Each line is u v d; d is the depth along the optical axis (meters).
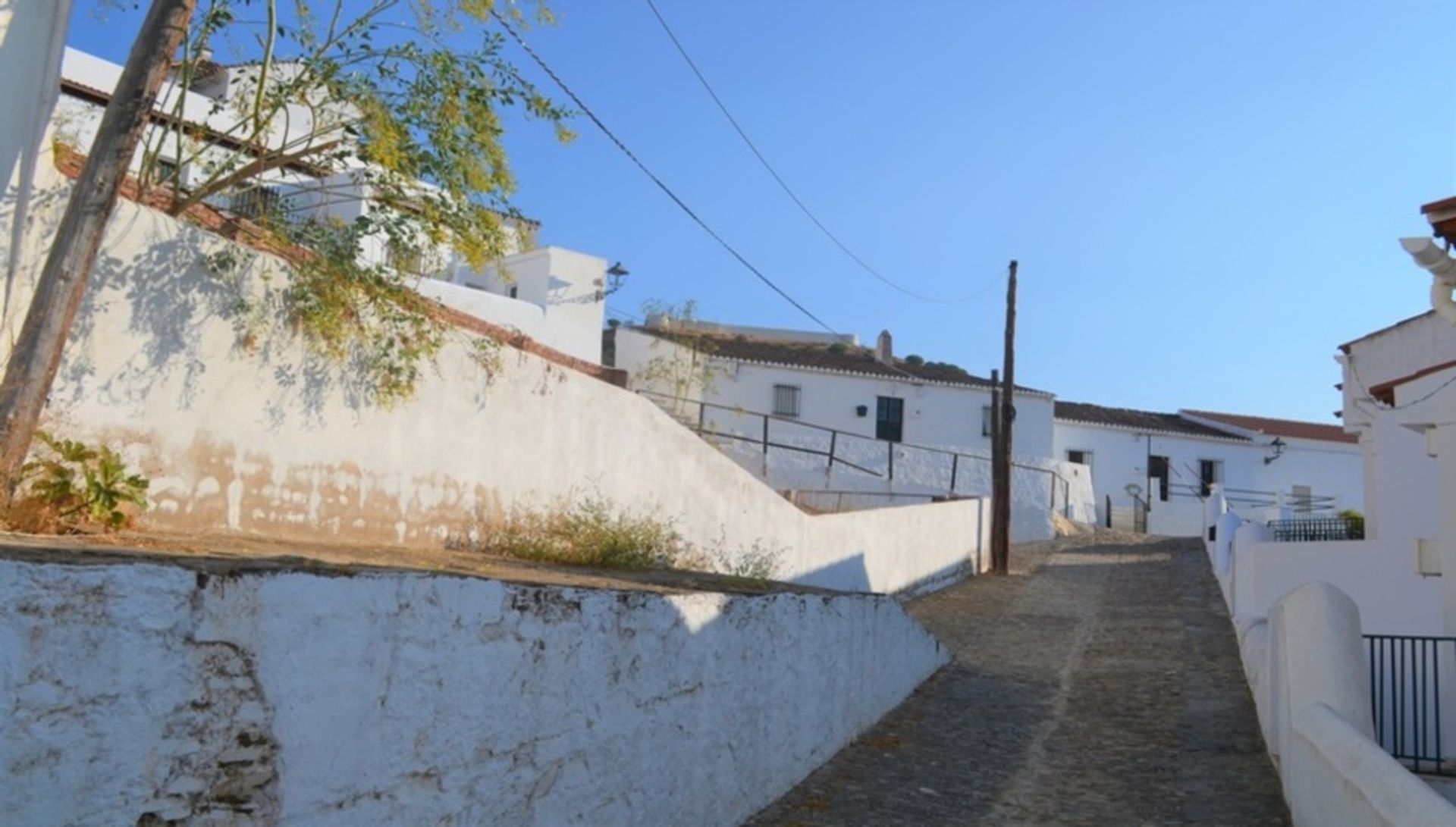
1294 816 8.49
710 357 34.97
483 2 9.41
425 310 10.20
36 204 7.20
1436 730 10.03
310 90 9.47
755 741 8.84
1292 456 46.31
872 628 12.02
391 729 5.04
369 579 4.93
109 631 3.86
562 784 6.27
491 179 9.70
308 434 9.16
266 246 9.11
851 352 43.12
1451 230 9.55
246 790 4.33
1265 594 16.61
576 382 12.55
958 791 9.84
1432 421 11.37
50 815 3.66
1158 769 10.59
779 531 16.91
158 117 10.00
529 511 11.78
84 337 7.41
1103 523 41.75
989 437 39.06
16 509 6.25
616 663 6.84
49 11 7.19
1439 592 14.84
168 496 7.98
